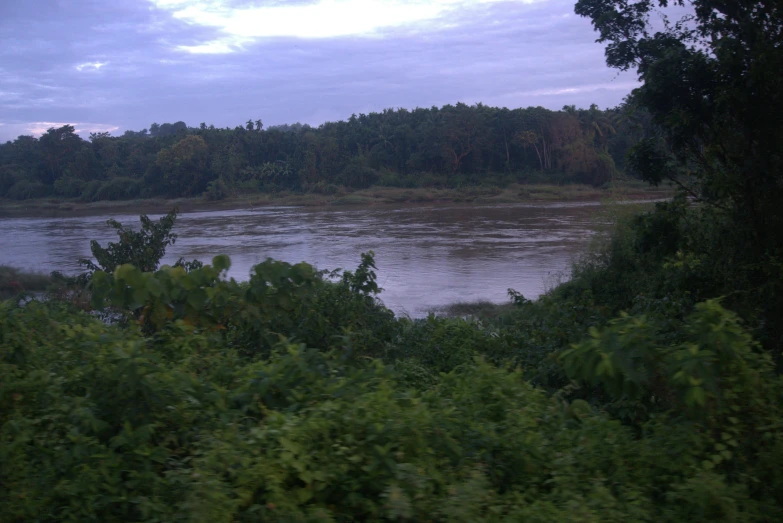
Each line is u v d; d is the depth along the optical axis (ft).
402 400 12.03
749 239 31.07
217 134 297.53
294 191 276.21
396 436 10.62
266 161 298.35
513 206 204.54
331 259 103.50
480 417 13.06
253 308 18.25
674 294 30.40
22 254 116.88
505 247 112.27
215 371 14.49
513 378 14.42
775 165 30.17
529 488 11.05
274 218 187.83
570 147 249.96
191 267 45.27
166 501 9.98
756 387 11.68
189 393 12.34
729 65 29.17
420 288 79.66
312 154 278.26
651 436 12.37
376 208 217.77
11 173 286.66
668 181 37.73
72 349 14.25
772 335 27.22
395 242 123.24
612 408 15.06
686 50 31.30
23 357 14.58
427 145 273.54
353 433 10.63
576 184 249.96
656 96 31.45
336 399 11.80
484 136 268.21
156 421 11.57
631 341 11.75
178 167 267.39
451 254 106.01
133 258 44.91
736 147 31.30
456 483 10.36
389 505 9.37
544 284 75.51
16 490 10.32
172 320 17.43
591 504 10.05
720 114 31.04
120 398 11.68
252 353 18.51
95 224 180.75
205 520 9.05
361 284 24.16
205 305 17.87
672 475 11.20
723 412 11.47
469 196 238.27
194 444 11.06
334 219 179.11
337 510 10.05
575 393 17.97
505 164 272.31
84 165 284.20
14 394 12.69
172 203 258.78
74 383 12.68
